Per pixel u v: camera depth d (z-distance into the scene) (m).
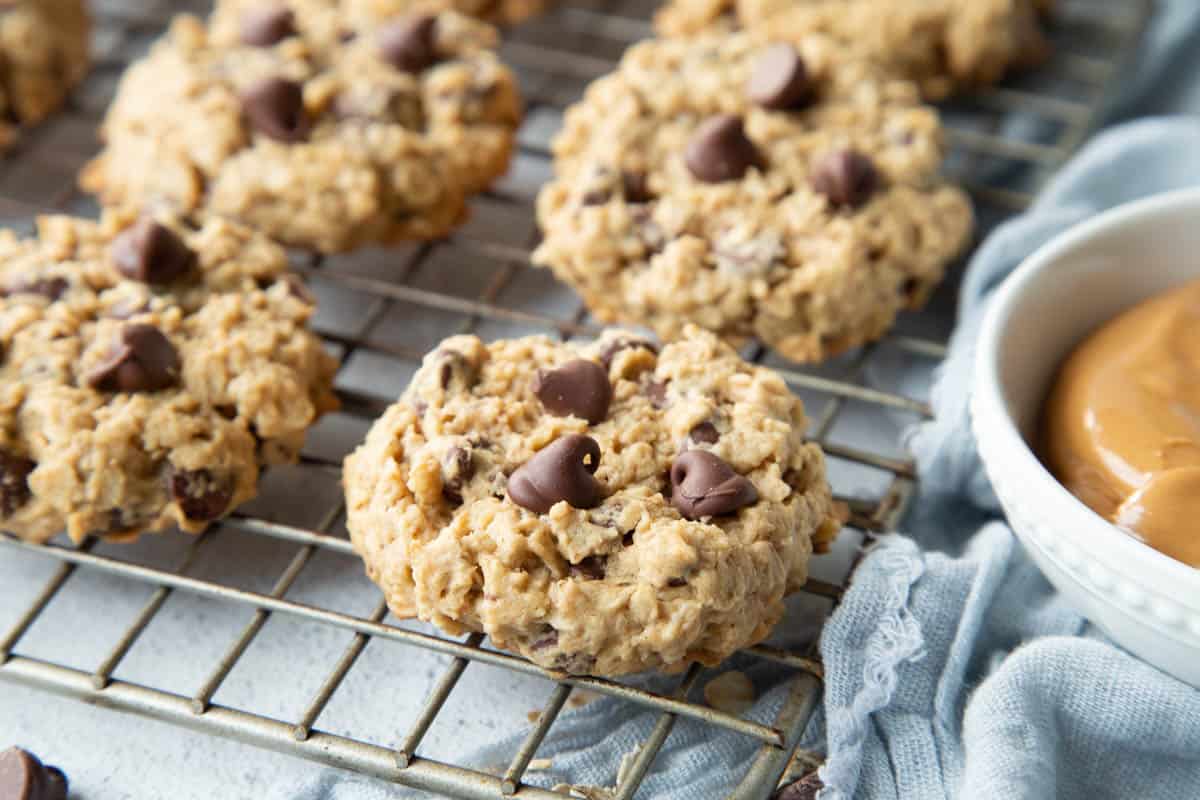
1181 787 0.39
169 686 0.40
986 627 0.40
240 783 0.39
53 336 0.41
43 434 0.40
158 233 0.42
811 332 0.43
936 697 0.39
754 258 0.43
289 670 0.41
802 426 0.40
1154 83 0.50
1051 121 0.50
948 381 0.42
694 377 0.40
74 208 0.48
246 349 0.41
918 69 0.49
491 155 0.46
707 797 0.38
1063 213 0.44
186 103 0.46
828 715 0.38
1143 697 0.38
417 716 0.40
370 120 0.45
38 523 0.40
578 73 0.51
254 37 0.47
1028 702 0.38
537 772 0.39
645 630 0.37
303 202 0.45
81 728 0.40
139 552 0.42
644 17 0.53
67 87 0.50
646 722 0.39
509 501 0.38
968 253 0.47
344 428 0.44
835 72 0.46
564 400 0.39
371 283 0.44
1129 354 0.39
